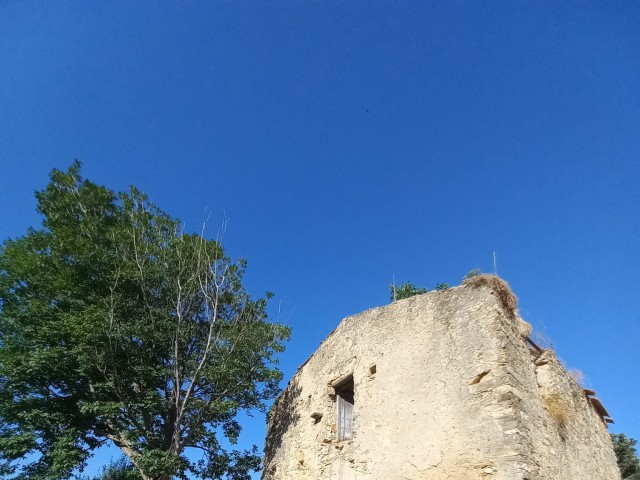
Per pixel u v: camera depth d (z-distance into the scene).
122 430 13.69
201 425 14.34
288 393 14.95
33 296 15.22
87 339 13.28
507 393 8.41
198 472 14.48
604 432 12.59
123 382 14.38
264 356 14.83
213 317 15.28
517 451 7.86
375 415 10.62
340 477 10.97
